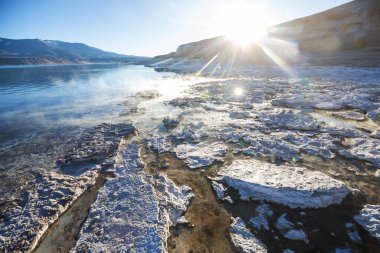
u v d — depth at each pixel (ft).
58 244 10.98
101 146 22.33
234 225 11.38
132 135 25.55
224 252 10.01
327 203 12.16
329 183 13.46
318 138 21.21
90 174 17.25
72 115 36.45
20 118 35.58
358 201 12.41
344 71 60.85
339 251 9.64
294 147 19.69
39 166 19.33
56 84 82.33
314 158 17.67
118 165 18.44
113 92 58.90
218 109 34.71
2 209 13.75
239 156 18.97
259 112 31.32
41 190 15.43
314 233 10.59
